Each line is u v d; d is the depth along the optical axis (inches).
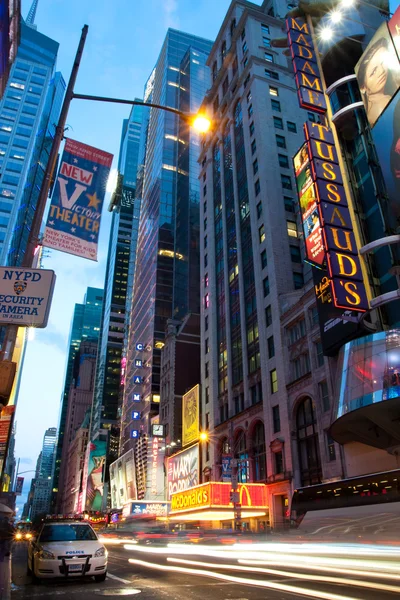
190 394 2785.4
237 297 2474.2
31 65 5831.7
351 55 1840.6
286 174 2409.0
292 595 389.4
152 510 2822.3
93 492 5196.9
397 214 1326.3
